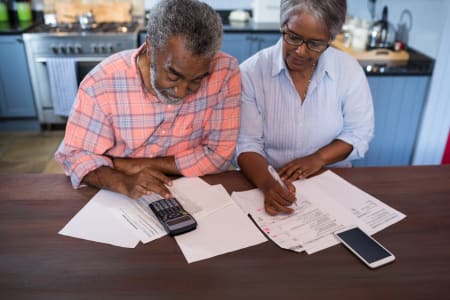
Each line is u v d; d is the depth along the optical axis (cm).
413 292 80
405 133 227
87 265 84
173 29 84
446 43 198
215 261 86
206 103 118
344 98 136
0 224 94
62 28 313
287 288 80
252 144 132
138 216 99
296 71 126
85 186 111
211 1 351
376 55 231
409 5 228
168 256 87
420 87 213
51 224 95
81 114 111
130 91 109
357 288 80
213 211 103
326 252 90
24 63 306
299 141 140
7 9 331
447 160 213
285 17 110
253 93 134
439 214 104
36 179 114
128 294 77
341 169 125
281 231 96
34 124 334
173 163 119
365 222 100
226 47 315
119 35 297
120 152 122
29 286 78
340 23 106
